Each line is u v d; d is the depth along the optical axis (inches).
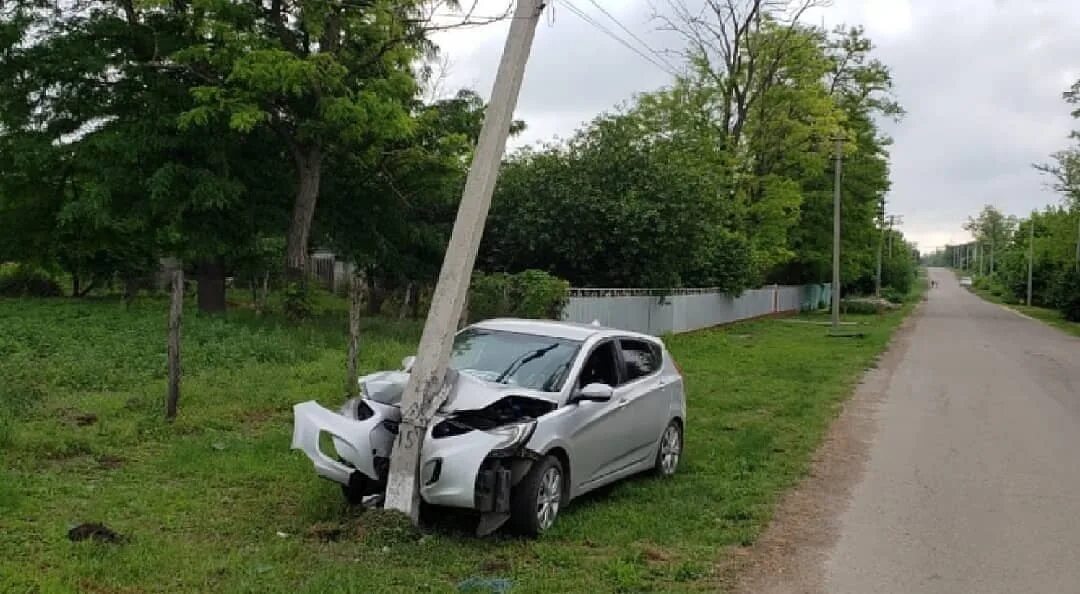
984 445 474.6
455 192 1065.5
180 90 887.7
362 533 263.4
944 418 568.4
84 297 1244.5
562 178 1055.6
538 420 282.2
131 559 231.3
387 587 223.1
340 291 1510.8
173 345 411.2
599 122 1130.7
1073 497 361.1
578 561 255.1
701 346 1018.7
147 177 864.9
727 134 1612.9
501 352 328.2
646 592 233.9
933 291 4722.0
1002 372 863.1
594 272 1087.0
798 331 1407.5
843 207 1999.3
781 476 384.8
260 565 233.0
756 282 1648.6
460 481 264.2
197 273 1067.9
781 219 1668.3
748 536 290.4
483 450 266.1
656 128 1476.4
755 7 1614.2
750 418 546.9
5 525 255.3
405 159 1012.5
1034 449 464.4
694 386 676.7
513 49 288.2
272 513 285.6
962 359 1002.1
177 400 414.9
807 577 255.9
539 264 1074.7
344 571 230.7
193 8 848.3
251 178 956.6
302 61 804.0
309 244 1121.4
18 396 426.9
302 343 703.7
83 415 408.8
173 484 313.6
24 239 1045.2
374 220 1061.1
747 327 1460.4
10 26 866.8
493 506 267.9
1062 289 2043.6
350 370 485.1
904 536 301.1
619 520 300.8
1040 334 1530.5
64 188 978.7
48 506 277.6
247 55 804.0
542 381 312.0
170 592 213.5
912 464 422.6
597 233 1040.2
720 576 252.5
